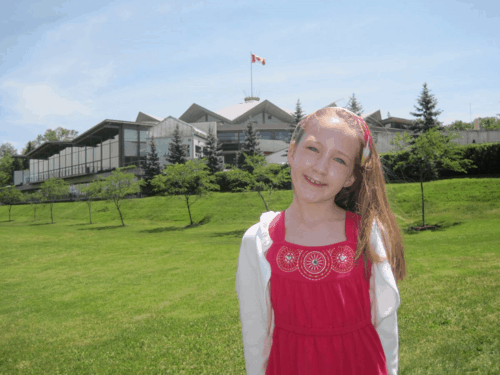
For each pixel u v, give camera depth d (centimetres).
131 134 6700
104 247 2250
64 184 5622
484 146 3027
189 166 3725
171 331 672
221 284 1088
